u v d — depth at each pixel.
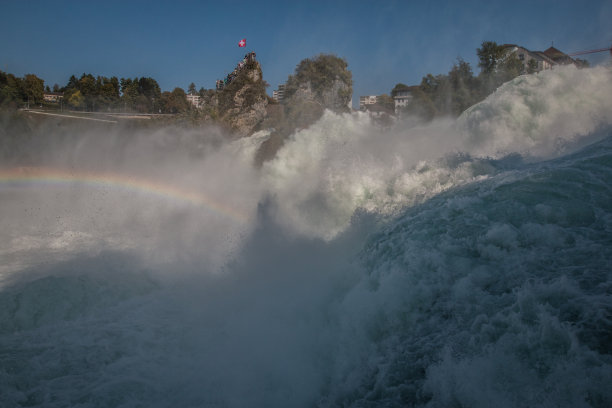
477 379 3.74
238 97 41.25
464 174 9.27
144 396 5.30
